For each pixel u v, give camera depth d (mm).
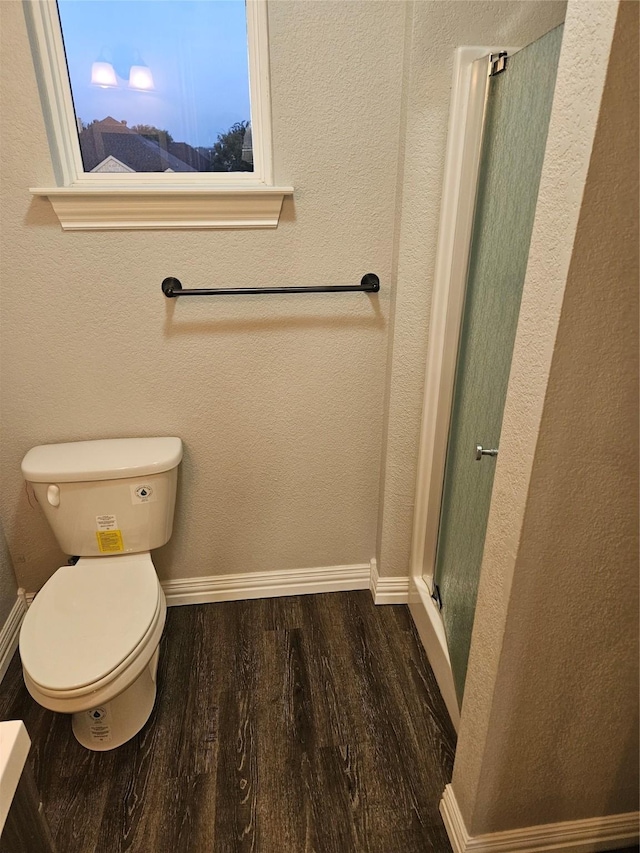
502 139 1197
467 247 1384
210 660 1684
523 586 860
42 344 1483
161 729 1457
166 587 1886
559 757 1043
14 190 1318
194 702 1538
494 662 938
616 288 684
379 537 1867
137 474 1479
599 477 788
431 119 1304
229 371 1594
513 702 966
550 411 739
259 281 1491
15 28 1188
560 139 678
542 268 729
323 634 1792
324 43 1279
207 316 1517
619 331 704
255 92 1360
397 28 1277
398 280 1463
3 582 1681
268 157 1388
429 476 1668
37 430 1582
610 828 1153
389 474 1717
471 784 1077
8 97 1234
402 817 1250
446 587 1663
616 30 574
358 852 1185
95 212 1343
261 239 1447
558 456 769
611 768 1070
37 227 1359
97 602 1378
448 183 1336
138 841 1202
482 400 1346
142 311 1484
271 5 1235
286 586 1949
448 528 1654
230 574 1914
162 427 1639
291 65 1292
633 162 630
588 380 727
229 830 1224
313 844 1199
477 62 1219
